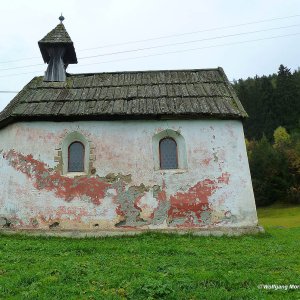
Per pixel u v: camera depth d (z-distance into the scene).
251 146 62.62
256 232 12.59
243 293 6.33
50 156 13.15
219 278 7.11
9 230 12.59
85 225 12.60
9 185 13.06
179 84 15.88
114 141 13.30
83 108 13.69
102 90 15.41
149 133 13.39
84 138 13.38
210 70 17.19
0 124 13.68
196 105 13.85
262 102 74.50
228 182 12.98
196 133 13.37
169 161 13.45
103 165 13.07
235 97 14.62
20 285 6.91
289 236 13.95
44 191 12.88
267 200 47.72
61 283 6.96
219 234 12.44
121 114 13.25
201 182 12.95
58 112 13.34
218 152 13.20
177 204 12.78
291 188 46.97
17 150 13.26
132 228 12.60
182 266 8.15
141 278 7.12
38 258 8.97
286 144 58.62
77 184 12.91
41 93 15.06
